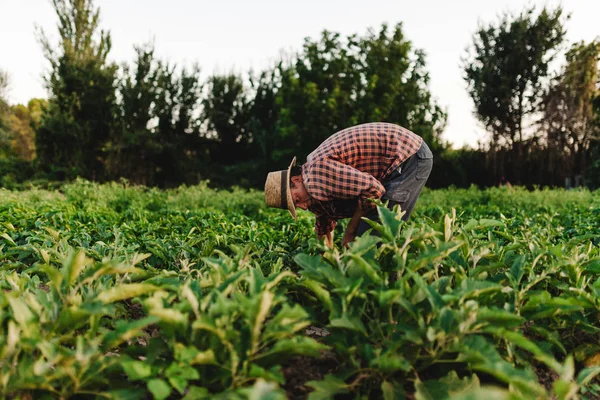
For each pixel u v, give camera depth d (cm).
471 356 179
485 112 2525
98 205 973
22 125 5147
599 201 927
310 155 338
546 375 229
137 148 2736
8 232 430
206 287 239
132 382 208
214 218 549
